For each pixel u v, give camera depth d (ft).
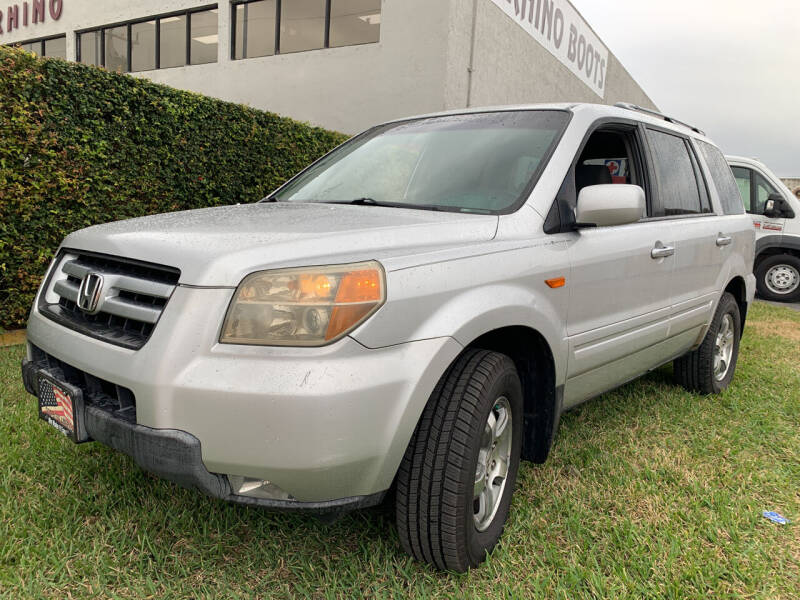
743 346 19.66
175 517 7.66
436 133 10.09
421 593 6.51
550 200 8.25
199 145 20.58
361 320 5.79
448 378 6.69
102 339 6.35
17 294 16.70
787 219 33.04
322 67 37.29
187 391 5.59
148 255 6.32
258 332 5.65
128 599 6.30
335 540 7.47
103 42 47.91
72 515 7.54
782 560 7.44
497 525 7.50
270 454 5.52
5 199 15.87
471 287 6.73
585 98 57.36
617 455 10.14
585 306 8.54
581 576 6.85
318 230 6.54
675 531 7.91
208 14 41.88
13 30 53.06
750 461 10.12
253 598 6.36
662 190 11.02
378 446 5.86
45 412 7.16
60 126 16.62
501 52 38.91
